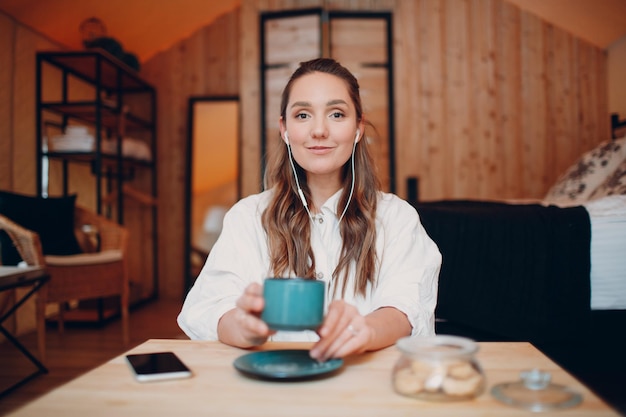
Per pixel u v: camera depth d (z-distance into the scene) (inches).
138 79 171.3
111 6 151.3
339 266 40.8
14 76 132.3
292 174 43.5
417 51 180.2
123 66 156.6
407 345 25.1
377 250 42.1
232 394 23.6
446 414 21.2
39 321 101.1
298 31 174.9
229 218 44.3
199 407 22.1
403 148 179.2
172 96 191.5
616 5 143.9
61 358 105.4
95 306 154.6
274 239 41.9
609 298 78.5
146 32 177.8
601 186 110.3
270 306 25.0
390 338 32.6
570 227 78.2
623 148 117.2
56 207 123.2
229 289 39.6
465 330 80.0
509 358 29.3
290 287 24.6
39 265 101.5
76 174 160.2
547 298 77.4
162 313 158.9
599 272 78.8
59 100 154.6
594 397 23.0
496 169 179.0
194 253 187.0
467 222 80.4
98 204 140.8
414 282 40.1
